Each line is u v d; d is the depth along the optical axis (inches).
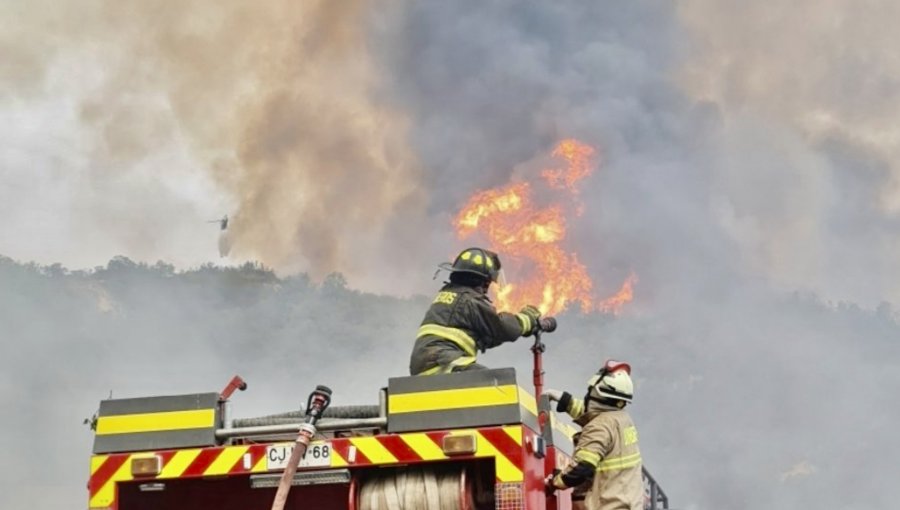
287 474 184.2
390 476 193.2
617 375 215.6
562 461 231.1
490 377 189.0
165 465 195.0
